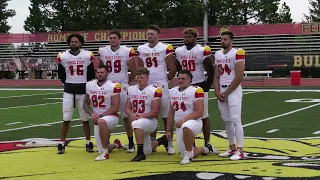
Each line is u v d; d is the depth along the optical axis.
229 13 36.12
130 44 35.97
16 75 39.09
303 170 5.39
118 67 7.08
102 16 38.47
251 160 6.11
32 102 16.64
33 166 5.90
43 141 8.20
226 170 5.47
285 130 9.17
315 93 19.00
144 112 6.49
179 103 6.31
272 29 33.38
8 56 39.34
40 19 39.78
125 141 8.17
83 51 7.12
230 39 6.35
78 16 39.91
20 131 9.53
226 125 6.54
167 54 6.88
